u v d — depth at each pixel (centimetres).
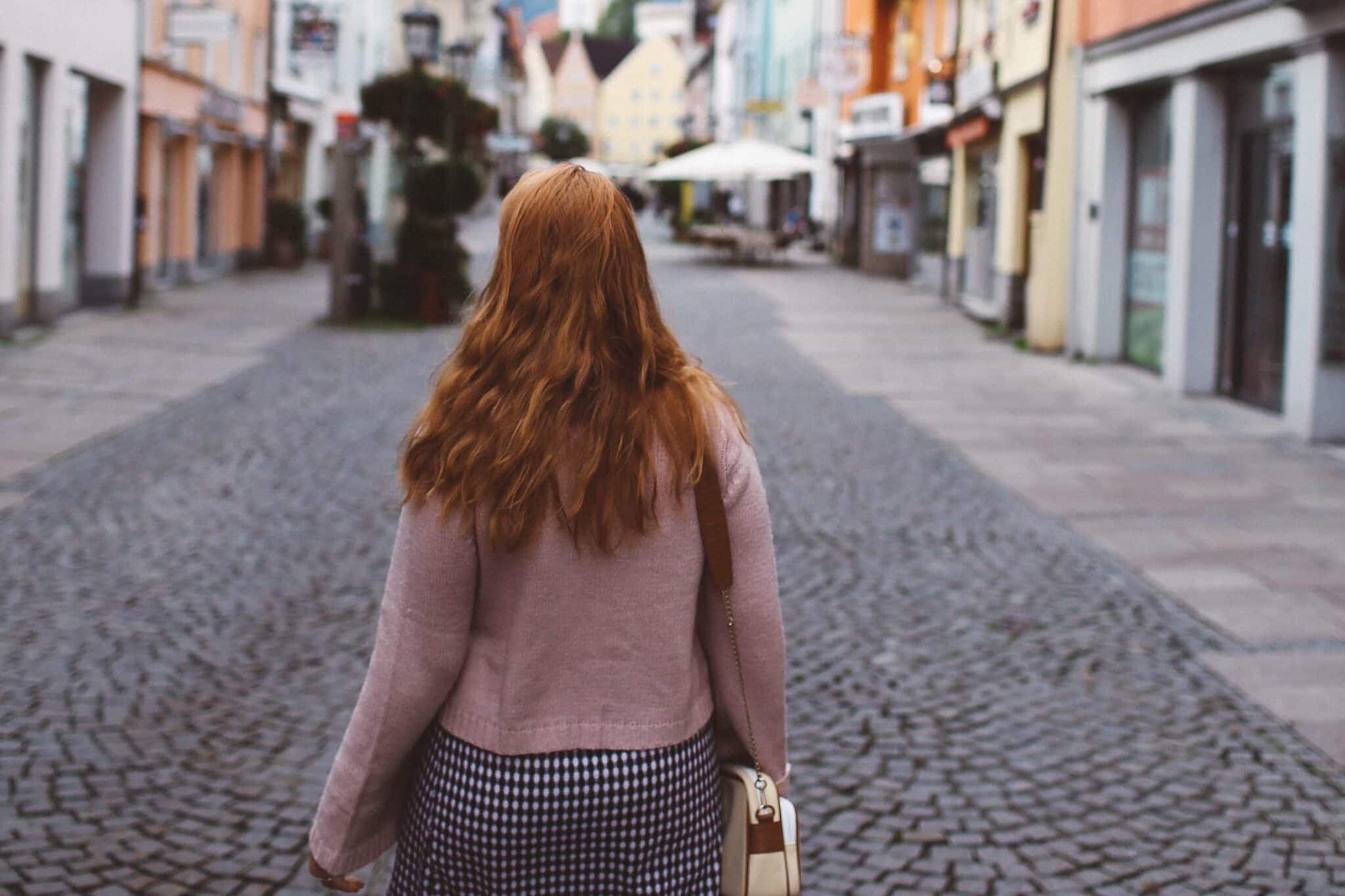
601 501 186
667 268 3466
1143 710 538
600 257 191
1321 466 1037
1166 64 1391
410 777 208
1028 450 1101
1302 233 1120
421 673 193
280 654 580
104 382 1335
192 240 2561
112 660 565
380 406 1244
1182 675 582
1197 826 434
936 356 1720
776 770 208
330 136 3941
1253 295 1315
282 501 866
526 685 191
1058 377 1525
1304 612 673
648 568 191
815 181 4522
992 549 794
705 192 6462
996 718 526
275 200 3128
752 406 1298
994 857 409
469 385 191
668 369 194
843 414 1265
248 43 2939
